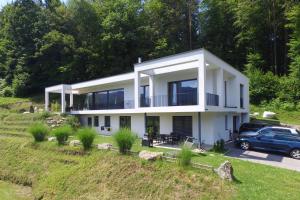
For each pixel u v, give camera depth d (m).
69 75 39.97
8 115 27.17
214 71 19.02
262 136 15.65
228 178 8.66
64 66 39.81
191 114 18.52
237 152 15.41
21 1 45.06
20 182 13.27
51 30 42.53
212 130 17.44
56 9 44.47
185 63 17.20
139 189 9.52
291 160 13.59
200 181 8.74
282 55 40.72
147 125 21.17
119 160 11.37
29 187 12.78
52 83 41.69
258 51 40.22
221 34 45.59
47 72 41.19
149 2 48.06
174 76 20.23
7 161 15.35
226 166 8.93
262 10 39.72
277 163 12.81
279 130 15.41
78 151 13.70
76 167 12.34
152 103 19.73
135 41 42.03
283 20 38.97
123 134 12.15
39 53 39.69
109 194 9.85
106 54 40.97
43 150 15.23
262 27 40.53
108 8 44.31
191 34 48.25
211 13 46.28
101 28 42.06
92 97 29.17
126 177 10.28
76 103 32.59
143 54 41.66
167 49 42.72
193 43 47.94
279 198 7.59
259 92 32.31
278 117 27.62
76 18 43.12
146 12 47.16
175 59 16.80
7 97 39.72
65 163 13.26
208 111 15.97
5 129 22.67
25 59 41.03
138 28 42.38
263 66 39.28
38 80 41.69
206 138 17.70
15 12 43.47
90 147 13.75
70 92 29.66
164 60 17.45
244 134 17.22
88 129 14.52
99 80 24.33
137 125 21.98
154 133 18.52
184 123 18.91
